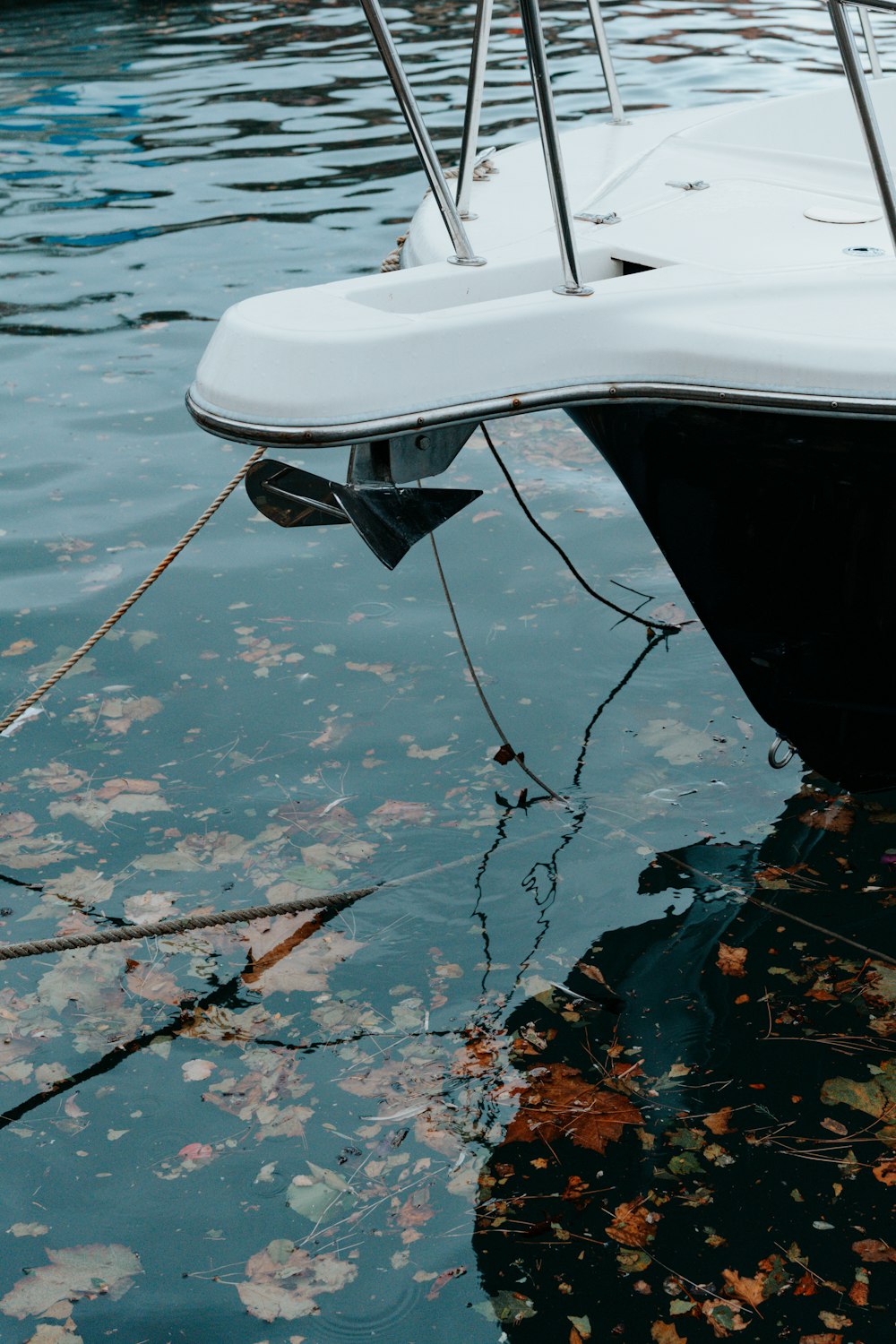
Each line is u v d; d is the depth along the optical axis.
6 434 5.21
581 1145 2.38
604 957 2.79
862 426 2.54
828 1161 2.32
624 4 13.50
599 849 3.08
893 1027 2.59
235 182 8.27
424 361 2.38
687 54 11.02
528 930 2.87
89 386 5.61
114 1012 2.71
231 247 7.07
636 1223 2.23
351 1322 2.10
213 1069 2.57
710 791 3.26
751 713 3.54
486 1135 2.41
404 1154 2.38
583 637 3.87
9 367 5.79
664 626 3.91
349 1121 2.45
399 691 3.67
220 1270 2.19
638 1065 2.53
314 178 8.25
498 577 4.20
